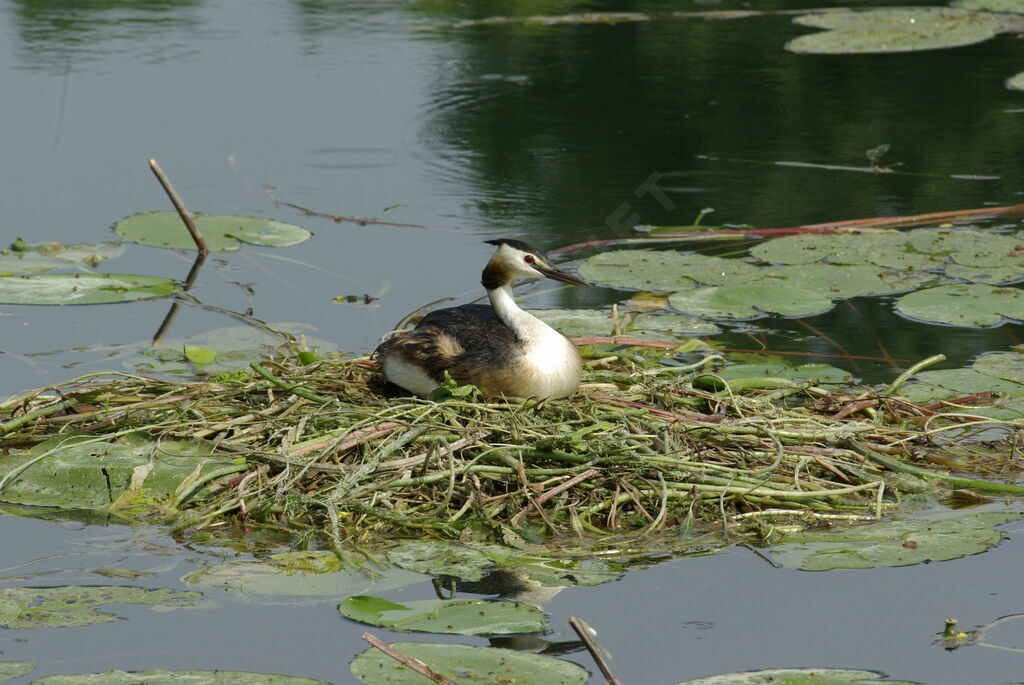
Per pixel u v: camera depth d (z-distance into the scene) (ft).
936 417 34.88
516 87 73.72
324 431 31.94
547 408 32.99
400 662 21.22
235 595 24.81
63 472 30.55
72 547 27.40
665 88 73.51
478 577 25.68
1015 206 53.26
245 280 47.09
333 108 69.00
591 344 40.19
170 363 38.99
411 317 42.96
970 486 30.55
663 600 24.70
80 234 51.52
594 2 97.76
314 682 21.07
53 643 22.67
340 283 46.70
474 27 88.63
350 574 25.82
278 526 28.37
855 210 53.57
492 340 34.45
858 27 85.15
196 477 29.81
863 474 30.96
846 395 35.96
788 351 40.45
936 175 58.08
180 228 51.24
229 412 33.76
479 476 29.99
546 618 23.93
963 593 24.80
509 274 34.47
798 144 63.52
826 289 44.14
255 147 62.85
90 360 39.34
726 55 81.51
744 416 34.22
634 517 28.91
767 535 27.71
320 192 56.90
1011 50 82.69
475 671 21.27
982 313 41.45
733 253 49.06
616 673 21.72
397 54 80.53
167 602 24.40
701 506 29.43
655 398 35.12
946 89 73.15
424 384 34.81
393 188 57.52
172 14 92.68
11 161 59.88
